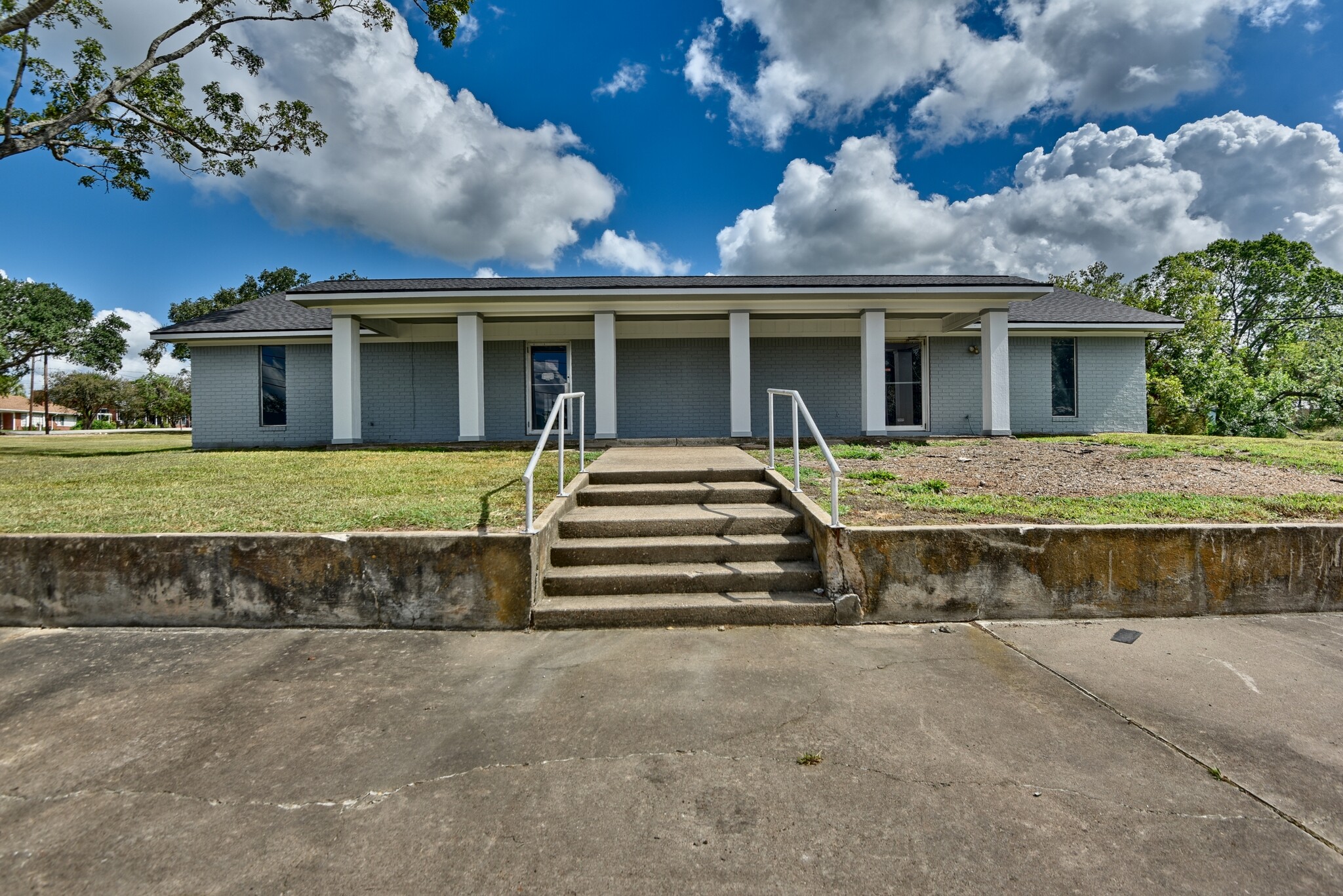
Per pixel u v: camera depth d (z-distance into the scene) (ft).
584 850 6.79
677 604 14.23
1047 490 20.58
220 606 14.28
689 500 19.34
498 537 14.08
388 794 7.88
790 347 44.68
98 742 9.19
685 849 6.79
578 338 44.45
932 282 36.91
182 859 6.71
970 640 13.24
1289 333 109.70
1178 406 53.52
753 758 8.63
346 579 14.20
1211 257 118.21
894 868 6.49
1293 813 7.43
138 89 44.93
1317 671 11.57
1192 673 11.46
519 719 9.82
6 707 10.34
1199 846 6.82
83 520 16.56
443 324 43.93
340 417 37.50
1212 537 14.79
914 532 14.48
